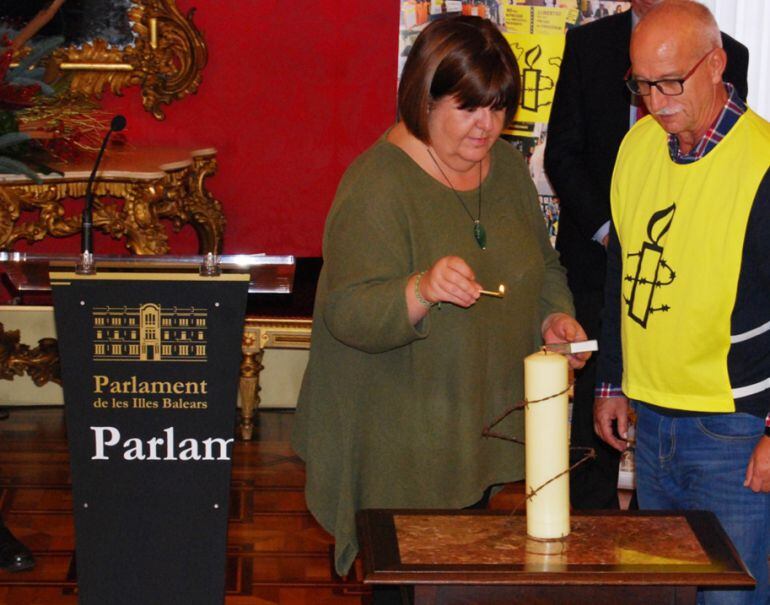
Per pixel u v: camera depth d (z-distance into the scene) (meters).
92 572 2.54
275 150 5.80
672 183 2.57
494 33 2.45
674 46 2.40
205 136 5.74
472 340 2.55
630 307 2.69
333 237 2.56
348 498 2.62
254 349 5.04
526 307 2.67
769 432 2.50
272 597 3.68
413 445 2.58
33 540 4.05
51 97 5.16
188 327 2.44
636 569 1.89
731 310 2.51
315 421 2.68
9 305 4.99
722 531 2.07
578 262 3.89
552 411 2.01
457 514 2.16
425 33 2.46
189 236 5.83
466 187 2.63
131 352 2.44
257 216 5.85
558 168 3.81
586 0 5.21
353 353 2.60
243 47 5.69
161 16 5.51
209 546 2.54
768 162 2.43
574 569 1.88
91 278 2.40
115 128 2.54
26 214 5.57
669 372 2.62
